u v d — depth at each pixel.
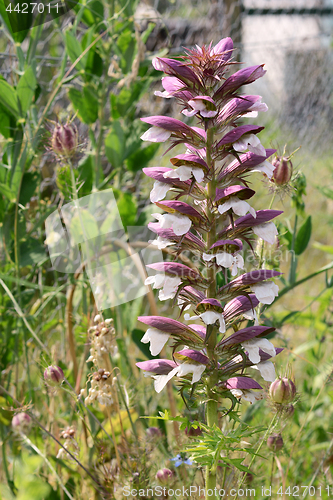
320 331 1.30
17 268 1.12
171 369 0.91
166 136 0.89
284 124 2.10
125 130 1.23
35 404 1.14
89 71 1.20
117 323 1.18
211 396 0.92
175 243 0.91
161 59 0.88
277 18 1.93
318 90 2.22
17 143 1.13
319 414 1.22
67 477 1.09
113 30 1.18
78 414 1.02
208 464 0.91
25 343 1.11
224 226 0.97
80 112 1.18
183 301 0.93
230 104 0.89
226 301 0.95
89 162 1.21
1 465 1.12
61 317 1.17
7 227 1.14
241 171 0.90
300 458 1.13
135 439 1.05
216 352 0.92
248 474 1.01
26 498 0.77
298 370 1.31
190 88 0.89
